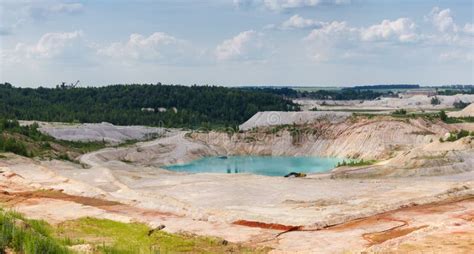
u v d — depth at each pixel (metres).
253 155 192.50
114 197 63.41
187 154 178.12
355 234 45.91
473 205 58.53
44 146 141.25
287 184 93.38
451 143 127.81
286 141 196.75
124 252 33.12
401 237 41.75
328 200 74.19
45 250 27.48
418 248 38.06
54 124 197.88
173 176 108.25
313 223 49.06
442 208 57.12
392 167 113.25
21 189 68.25
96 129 193.62
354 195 78.38
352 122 196.25
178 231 45.69
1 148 117.56
